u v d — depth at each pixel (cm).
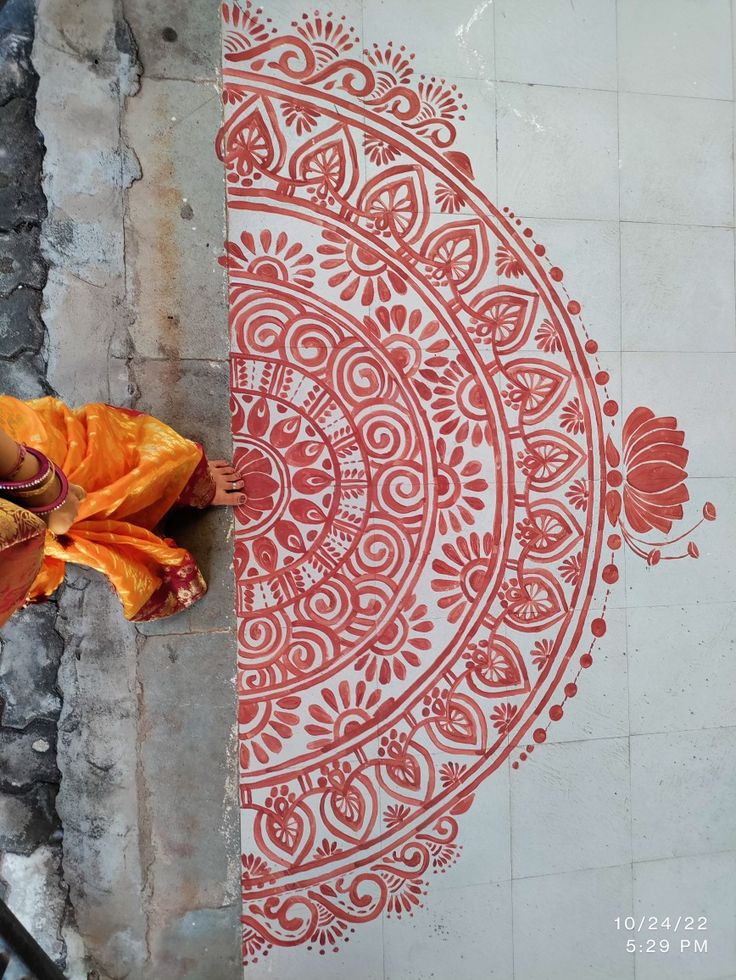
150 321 215
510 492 234
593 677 238
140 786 218
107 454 170
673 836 243
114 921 217
